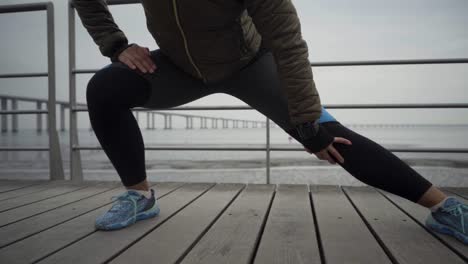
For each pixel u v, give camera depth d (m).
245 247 1.06
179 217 1.42
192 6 0.98
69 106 2.48
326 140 1.09
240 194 1.90
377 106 2.26
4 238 1.17
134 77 1.23
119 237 1.16
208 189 2.05
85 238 1.15
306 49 0.99
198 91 1.33
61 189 2.12
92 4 1.26
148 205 1.37
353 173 1.18
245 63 1.20
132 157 1.30
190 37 1.07
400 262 0.92
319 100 1.03
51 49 2.47
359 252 1.01
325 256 0.98
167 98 1.32
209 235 1.18
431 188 1.15
